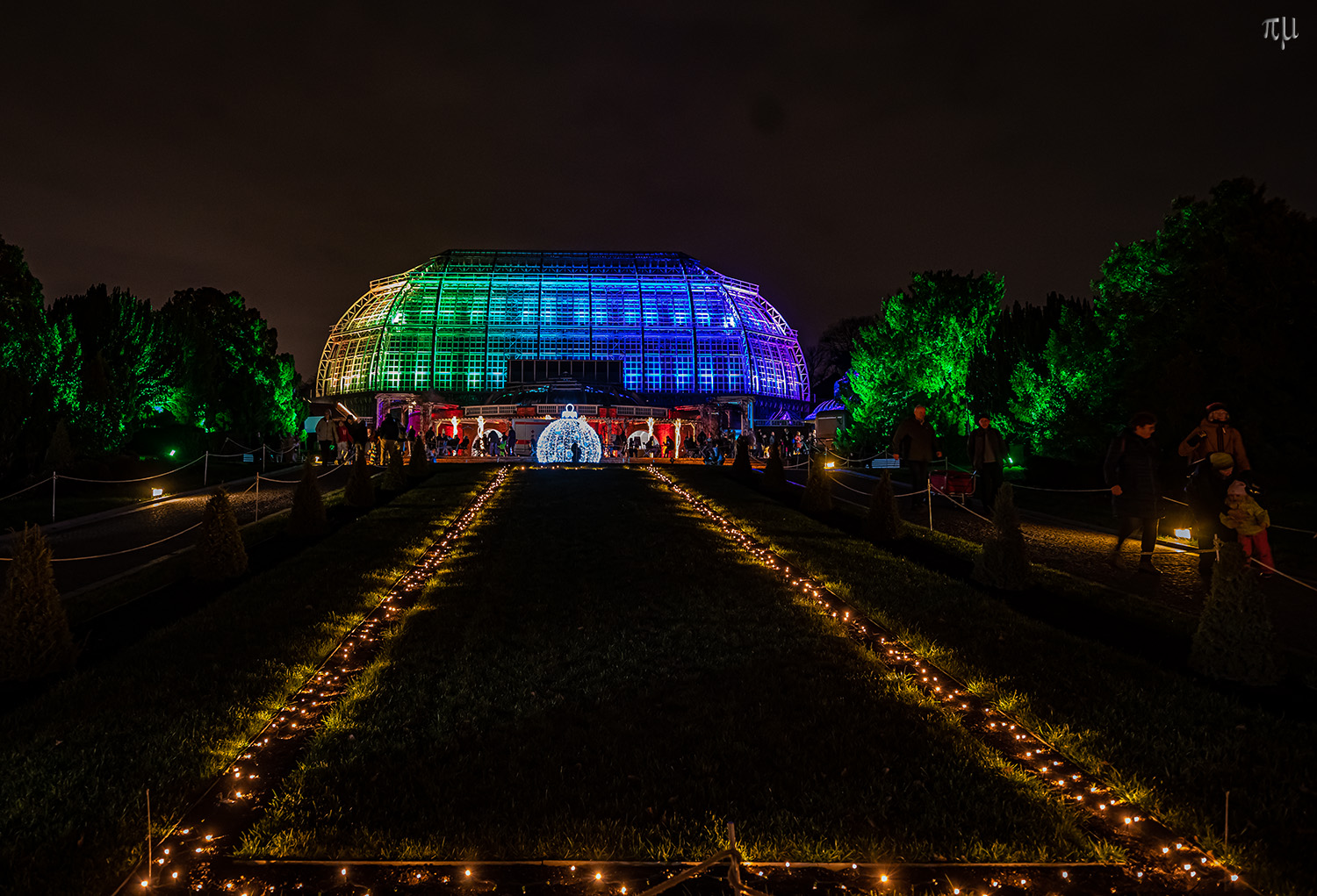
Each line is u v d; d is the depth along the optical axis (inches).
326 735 280.2
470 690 322.0
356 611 456.8
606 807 228.4
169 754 263.1
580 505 939.3
